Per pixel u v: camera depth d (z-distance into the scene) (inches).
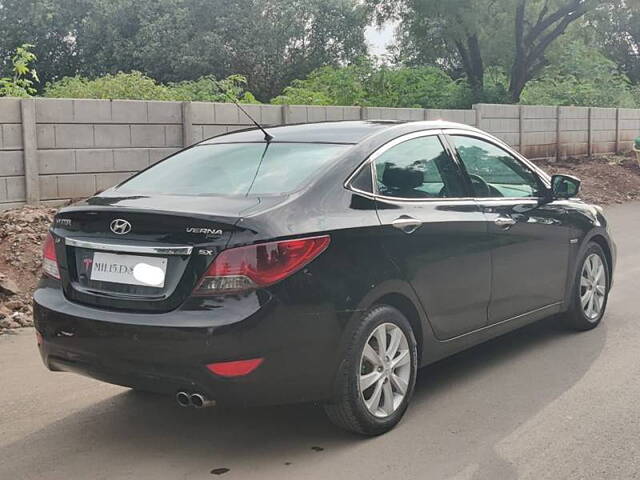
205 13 1696.6
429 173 187.5
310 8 1756.9
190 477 145.8
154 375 145.0
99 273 154.6
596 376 200.7
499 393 189.3
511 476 142.9
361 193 166.7
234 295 141.6
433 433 164.4
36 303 162.1
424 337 177.0
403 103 962.7
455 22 1053.8
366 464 149.6
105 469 150.3
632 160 869.8
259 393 144.1
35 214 378.0
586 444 157.0
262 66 1752.0
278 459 153.1
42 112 405.4
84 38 1770.4
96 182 430.9
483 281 193.8
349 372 154.4
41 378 207.8
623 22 1583.4
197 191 169.3
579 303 239.3
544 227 218.5
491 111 736.3
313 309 147.4
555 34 1124.5
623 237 458.0
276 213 149.1
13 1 1804.9
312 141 182.1
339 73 928.9
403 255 167.8
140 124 448.1
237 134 203.2
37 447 161.8
